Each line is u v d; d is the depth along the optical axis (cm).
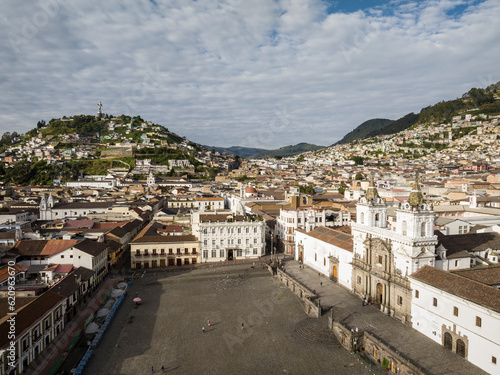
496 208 12631
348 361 6188
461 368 5522
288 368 5975
